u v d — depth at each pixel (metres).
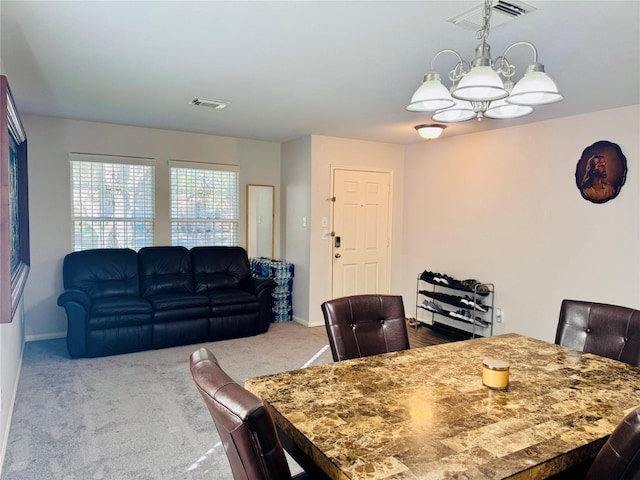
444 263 5.45
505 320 4.71
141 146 5.14
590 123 3.92
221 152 5.65
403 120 4.45
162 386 3.49
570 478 1.33
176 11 2.09
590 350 2.30
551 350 2.14
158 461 2.44
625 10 2.00
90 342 4.11
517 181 4.56
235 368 3.92
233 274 5.37
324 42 2.45
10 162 2.34
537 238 4.38
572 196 4.08
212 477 2.31
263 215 6.04
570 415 1.40
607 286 3.84
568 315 2.43
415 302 5.91
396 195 6.02
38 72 3.06
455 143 5.26
